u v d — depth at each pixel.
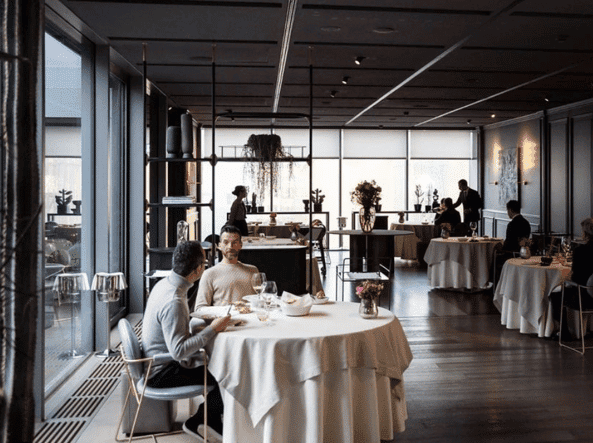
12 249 1.63
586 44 6.49
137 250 7.81
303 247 6.43
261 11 5.20
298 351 3.26
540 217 12.56
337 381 3.33
